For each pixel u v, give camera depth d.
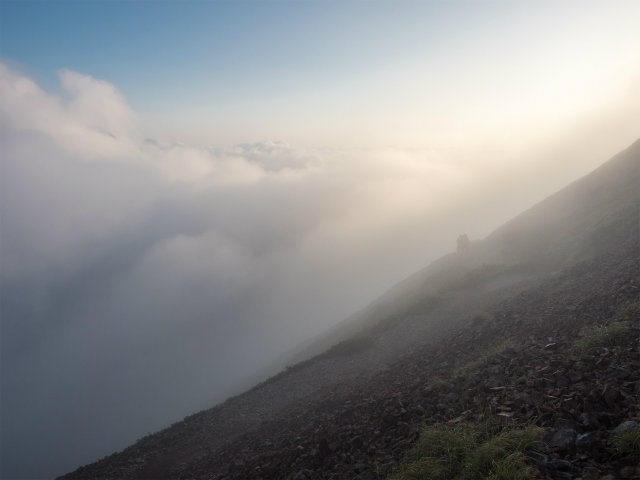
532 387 7.06
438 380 9.89
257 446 13.23
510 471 4.68
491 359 10.14
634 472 4.08
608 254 20.89
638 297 10.55
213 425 19.19
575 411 5.71
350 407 12.29
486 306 23.25
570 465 4.54
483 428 6.05
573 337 9.50
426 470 5.49
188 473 13.35
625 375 6.18
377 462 6.89
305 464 8.56
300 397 20.20
